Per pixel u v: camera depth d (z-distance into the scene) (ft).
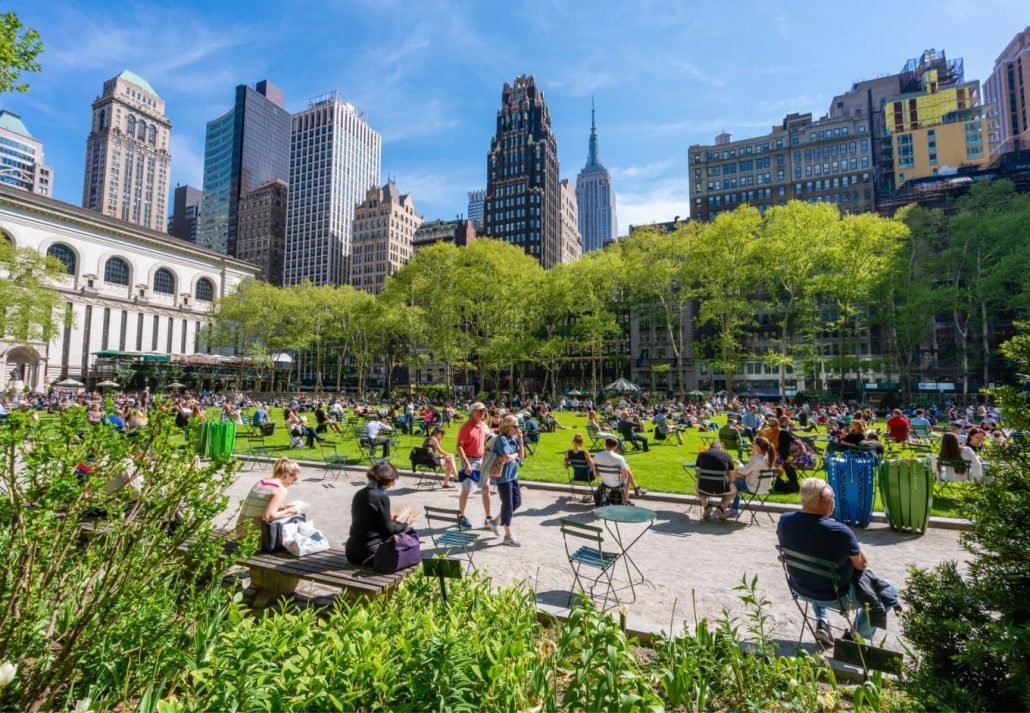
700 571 20.86
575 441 35.73
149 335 261.44
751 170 312.09
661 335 280.10
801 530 14.88
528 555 22.74
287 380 287.48
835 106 398.83
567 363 291.17
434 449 39.17
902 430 52.75
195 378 232.94
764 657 11.91
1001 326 205.05
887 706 9.41
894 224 142.51
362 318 206.08
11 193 225.56
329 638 10.75
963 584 9.60
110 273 251.60
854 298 156.46
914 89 370.53
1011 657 7.83
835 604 14.26
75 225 234.99
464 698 9.48
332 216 521.24
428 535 25.99
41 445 9.10
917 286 158.10
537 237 414.62
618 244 192.75
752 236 151.84
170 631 10.52
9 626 8.86
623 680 9.33
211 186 624.18
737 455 56.95
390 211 437.58
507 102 462.19
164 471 10.65
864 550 24.30
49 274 148.46
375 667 9.45
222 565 12.64
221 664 9.34
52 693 9.07
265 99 622.13
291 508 18.22
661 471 45.80
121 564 9.95
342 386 345.10
